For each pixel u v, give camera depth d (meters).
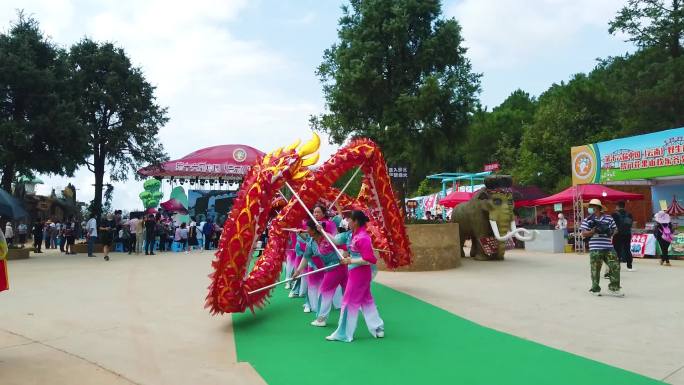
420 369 4.86
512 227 15.05
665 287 9.73
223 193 35.38
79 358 5.18
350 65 16.48
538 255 17.84
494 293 9.17
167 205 33.06
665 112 29.00
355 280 6.04
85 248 22.78
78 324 6.80
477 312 7.49
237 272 6.90
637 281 10.60
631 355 5.22
